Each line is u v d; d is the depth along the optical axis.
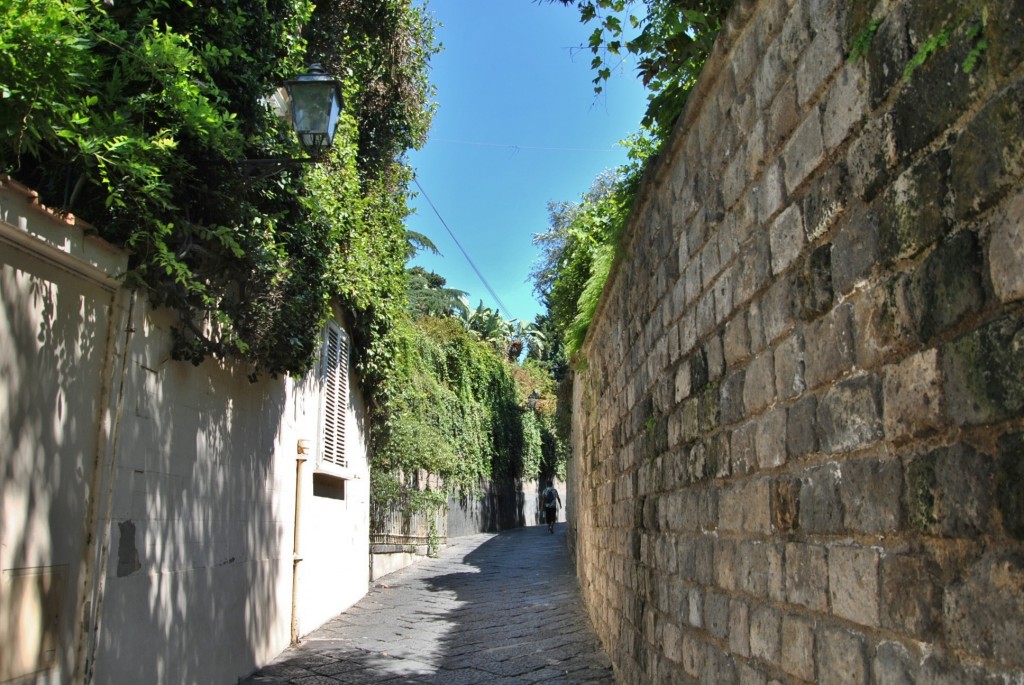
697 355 3.62
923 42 1.79
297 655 7.29
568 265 11.44
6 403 3.19
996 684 1.47
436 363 20.38
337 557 9.91
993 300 1.52
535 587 11.87
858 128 2.08
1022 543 1.42
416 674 6.54
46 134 3.32
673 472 4.09
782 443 2.54
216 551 5.69
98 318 3.96
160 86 4.36
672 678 4.02
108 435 4.00
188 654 5.09
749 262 2.90
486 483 25.97
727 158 3.18
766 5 2.75
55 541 3.54
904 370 1.83
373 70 11.30
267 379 6.98
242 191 5.05
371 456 12.72
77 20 3.38
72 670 3.66
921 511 1.74
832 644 2.14
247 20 5.22
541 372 32.59
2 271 3.18
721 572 3.18
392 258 11.98
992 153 1.53
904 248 1.84
